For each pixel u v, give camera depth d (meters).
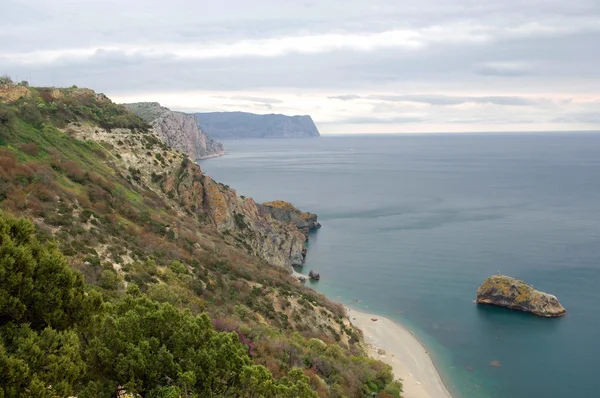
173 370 19.17
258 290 50.47
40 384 14.59
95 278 31.78
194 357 20.02
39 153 49.78
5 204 35.47
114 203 49.66
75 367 16.27
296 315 50.38
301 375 23.48
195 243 55.09
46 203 39.44
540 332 61.09
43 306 17.53
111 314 20.70
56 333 17.00
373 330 62.19
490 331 61.72
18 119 55.31
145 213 53.03
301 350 38.59
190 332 20.72
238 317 38.91
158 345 19.64
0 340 15.43
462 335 60.78
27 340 15.61
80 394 16.98
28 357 15.36
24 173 41.91
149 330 20.23
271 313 46.66
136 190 62.25
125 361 18.22
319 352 41.88
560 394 47.78
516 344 58.22
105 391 17.64
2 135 48.50
